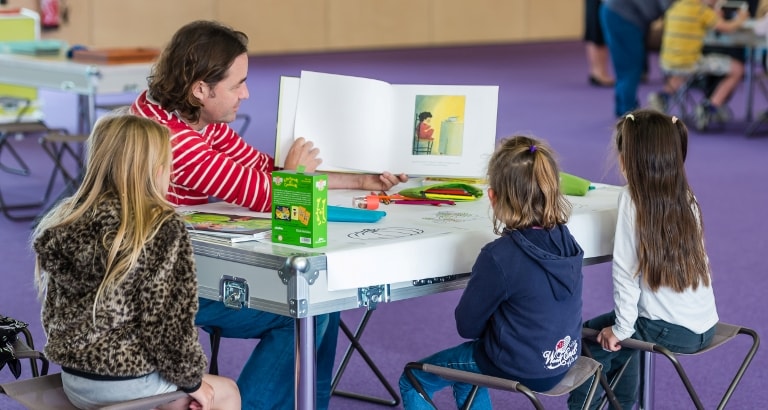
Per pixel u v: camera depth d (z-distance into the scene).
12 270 5.05
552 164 2.44
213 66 2.74
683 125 2.77
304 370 2.38
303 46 15.64
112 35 13.55
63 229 2.21
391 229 2.61
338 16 15.95
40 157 8.02
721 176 7.35
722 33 9.09
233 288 2.42
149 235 2.16
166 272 2.15
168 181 2.30
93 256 2.16
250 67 13.59
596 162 7.71
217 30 2.78
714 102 9.48
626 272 2.71
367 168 3.18
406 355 4.00
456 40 17.39
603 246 2.88
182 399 2.29
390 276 2.43
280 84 3.17
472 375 2.38
